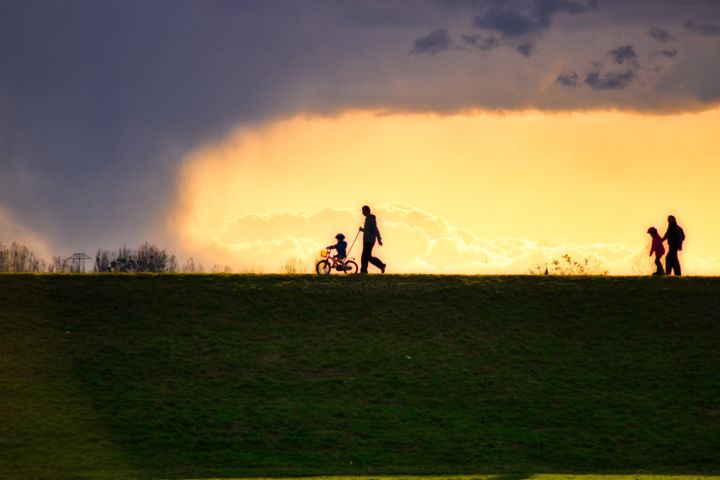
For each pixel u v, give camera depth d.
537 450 50.56
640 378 58.59
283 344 60.72
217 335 61.41
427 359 59.75
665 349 61.75
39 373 56.25
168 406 53.69
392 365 59.03
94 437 50.19
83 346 59.53
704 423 54.00
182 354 59.19
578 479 44.97
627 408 55.31
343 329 62.72
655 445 51.50
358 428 52.25
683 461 49.94
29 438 49.72
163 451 49.16
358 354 60.03
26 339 59.75
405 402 55.28
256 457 48.84
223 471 46.97
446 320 64.19
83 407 53.09
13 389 54.34
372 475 46.34
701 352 61.41
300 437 51.09
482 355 60.47
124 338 60.66
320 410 54.00
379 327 63.09
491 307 65.88
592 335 63.12
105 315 63.09
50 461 47.56
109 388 55.22
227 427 51.84
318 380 57.19
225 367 58.12
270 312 64.31
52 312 63.03
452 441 51.25
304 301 65.62
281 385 56.53
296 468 47.59
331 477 45.50
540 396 56.28
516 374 58.56
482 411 54.59
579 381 58.06
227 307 64.69
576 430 52.94
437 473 46.94
